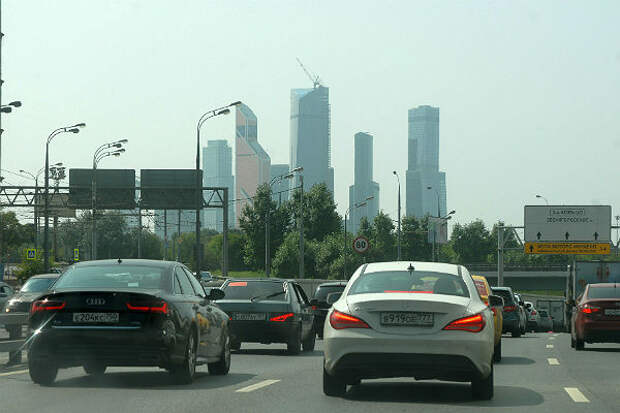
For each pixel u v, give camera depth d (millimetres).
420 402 13734
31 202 98750
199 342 16609
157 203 98250
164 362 15117
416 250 147000
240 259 190000
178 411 12352
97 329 14961
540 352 28219
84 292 15094
